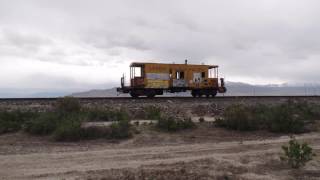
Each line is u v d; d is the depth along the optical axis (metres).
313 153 19.50
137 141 23.05
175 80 44.62
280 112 28.89
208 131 26.42
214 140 24.00
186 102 34.94
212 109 33.97
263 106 33.66
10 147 21.08
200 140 23.86
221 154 19.83
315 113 33.16
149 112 31.06
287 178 15.41
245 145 22.36
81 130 23.61
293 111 32.53
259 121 28.06
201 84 45.81
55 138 23.06
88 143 22.50
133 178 14.56
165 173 15.40
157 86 43.72
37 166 16.80
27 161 17.78
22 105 30.58
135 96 43.47
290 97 42.81
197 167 16.70
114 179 14.44
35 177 14.95
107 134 23.86
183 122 26.64
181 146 21.94
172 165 17.03
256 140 24.23
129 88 43.09
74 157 18.72
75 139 23.12
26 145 21.69
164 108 32.69
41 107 30.27
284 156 18.98
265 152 20.34
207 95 46.41
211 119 30.53
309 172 16.34
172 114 31.58
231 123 27.20
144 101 34.59
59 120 25.48
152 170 15.93
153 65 43.75
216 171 16.09
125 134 23.77
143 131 25.17
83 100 33.03
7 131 24.66
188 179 14.65
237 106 31.98
